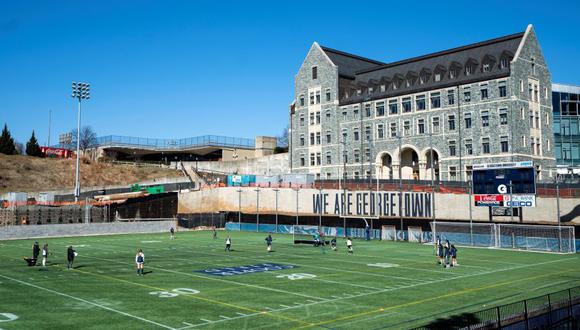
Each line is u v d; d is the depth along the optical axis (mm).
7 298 29562
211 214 93875
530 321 20578
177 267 42938
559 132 96812
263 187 91000
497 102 79875
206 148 137125
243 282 35219
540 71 85250
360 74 104375
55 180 119438
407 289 32500
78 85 82125
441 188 76688
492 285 34062
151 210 99062
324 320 24172
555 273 39750
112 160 135250
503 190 62812
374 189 81250
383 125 94000
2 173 114625
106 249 58188
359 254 53406
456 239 65500
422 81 90562
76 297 29859
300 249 58469
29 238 75000
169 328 22750
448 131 85188
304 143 106250
